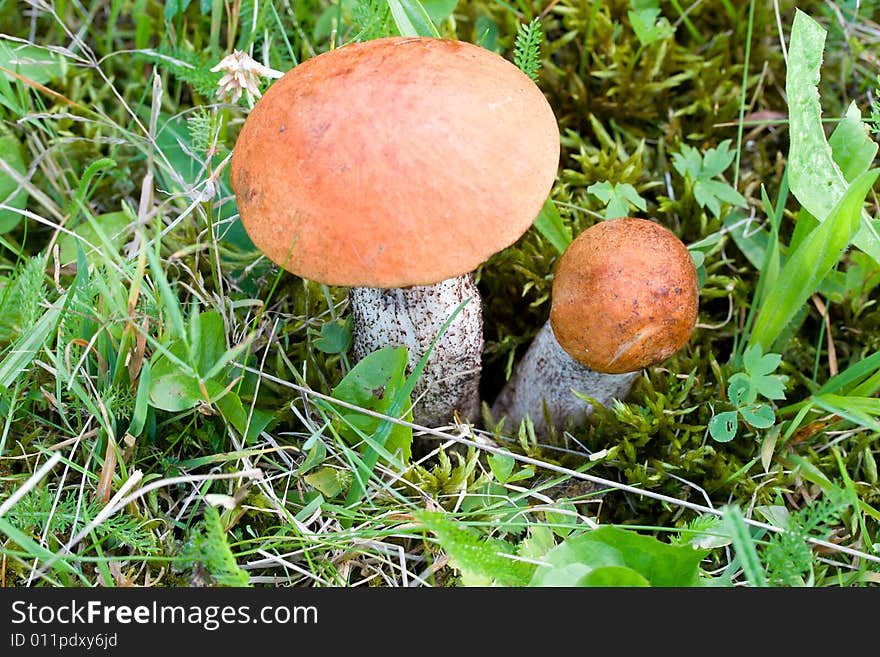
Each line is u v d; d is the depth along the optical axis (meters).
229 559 0.34
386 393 0.40
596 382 0.43
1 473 0.40
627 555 0.37
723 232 0.47
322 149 0.34
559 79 0.52
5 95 0.46
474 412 0.45
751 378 0.42
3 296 0.40
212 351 0.41
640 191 0.50
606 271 0.38
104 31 0.54
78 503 0.38
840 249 0.40
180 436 0.41
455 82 0.34
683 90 0.52
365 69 0.34
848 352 0.47
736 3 0.53
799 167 0.42
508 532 0.40
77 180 0.49
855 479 0.43
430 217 0.33
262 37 0.49
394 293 0.39
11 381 0.40
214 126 0.44
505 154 0.34
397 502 0.40
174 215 0.47
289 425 0.43
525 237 0.48
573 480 0.44
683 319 0.38
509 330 0.49
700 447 0.43
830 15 0.52
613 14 0.53
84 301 0.40
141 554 0.39
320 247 0.34
